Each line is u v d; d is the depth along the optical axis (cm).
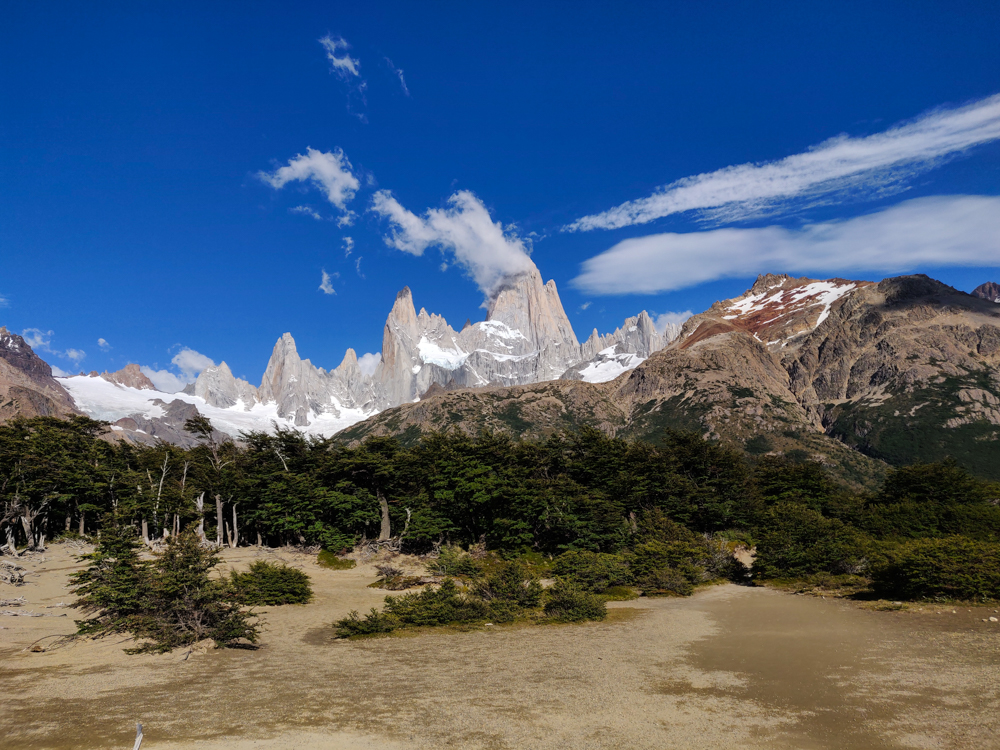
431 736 1744
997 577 3509
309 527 7569
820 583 4684
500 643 3169
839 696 1992
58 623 3700
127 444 10612
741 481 8588
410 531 7219
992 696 1917
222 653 2958
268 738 1731
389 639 3356
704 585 5259
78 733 1766
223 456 9312
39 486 7412
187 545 3231
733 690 2122
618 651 2852
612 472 7919
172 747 1656
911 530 5875
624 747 1639
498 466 7819
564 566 5172
